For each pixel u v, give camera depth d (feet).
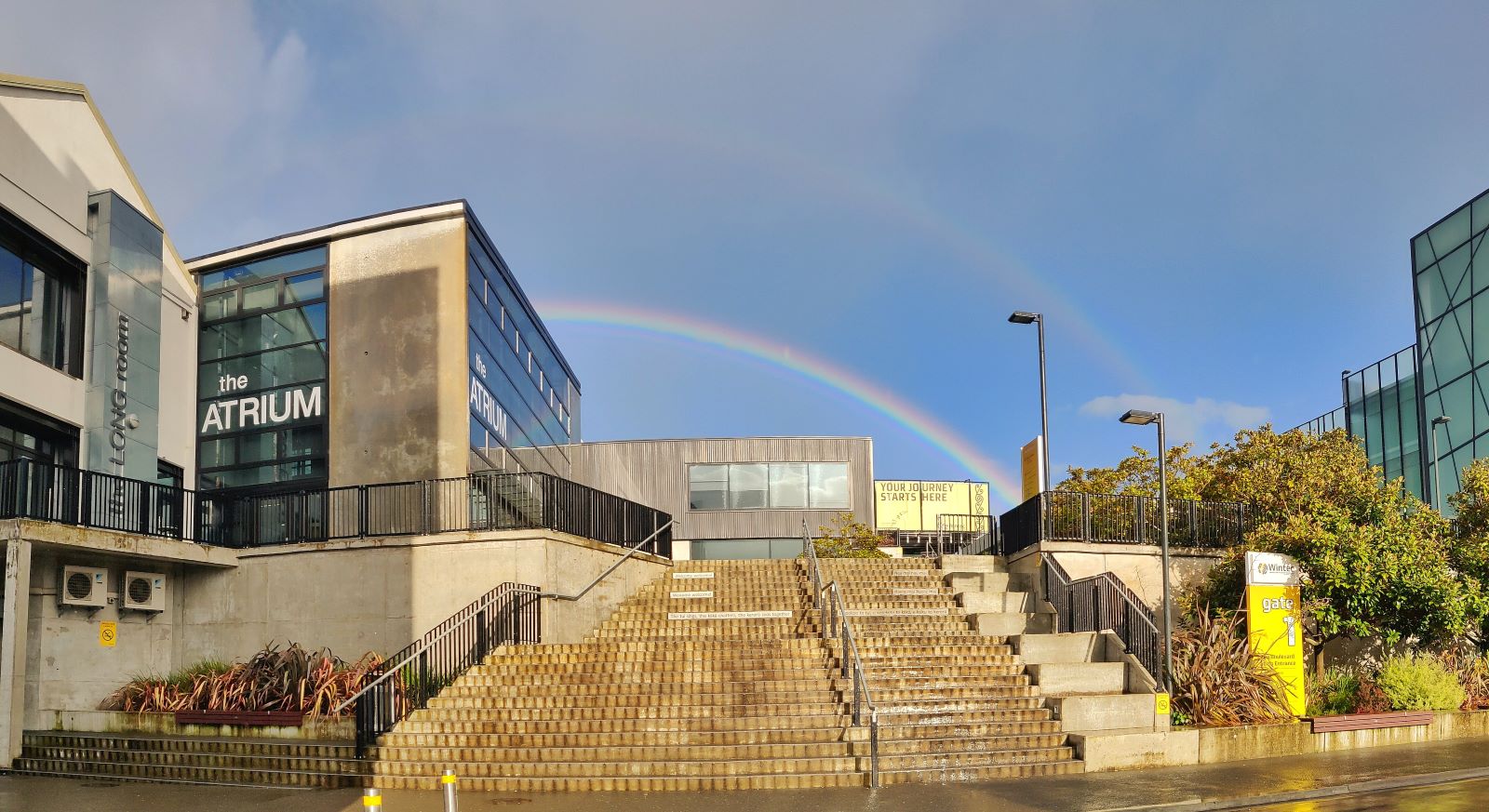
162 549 64.18
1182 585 70.08
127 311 69.97
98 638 63.72
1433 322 130.62
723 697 51.34
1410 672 62.28
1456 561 66.64
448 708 51.16
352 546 66.90
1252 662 56.80
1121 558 69.26
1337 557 61.67
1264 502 72.95
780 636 62.54
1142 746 48.49
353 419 83.05
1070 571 67.82
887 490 157.99
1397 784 44.75
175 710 57.26
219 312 89.15
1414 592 61.41
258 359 87.15
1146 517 71.72
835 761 45.83
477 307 87.51
